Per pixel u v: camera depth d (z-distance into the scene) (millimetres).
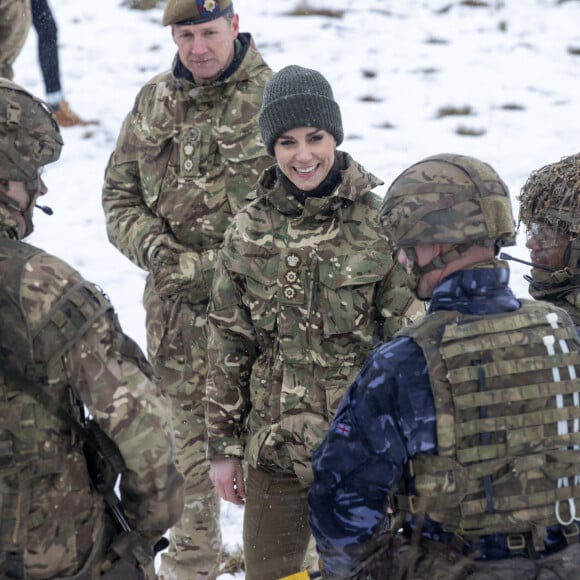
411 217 7703
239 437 11180
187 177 12930
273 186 10844
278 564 11055
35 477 7539
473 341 7566
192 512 13023
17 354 7422
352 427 7648
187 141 12930
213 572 13273
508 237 7852
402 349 7617
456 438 7414
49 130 8016
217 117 12891
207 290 12859
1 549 7477
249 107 12852
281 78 10461
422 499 7488
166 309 13062
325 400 10461
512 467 7445
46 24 30234
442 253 7773
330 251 10430
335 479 7691
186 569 13125
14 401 7465
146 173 13148
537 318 7789
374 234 10453
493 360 7535
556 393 7582
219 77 12828
